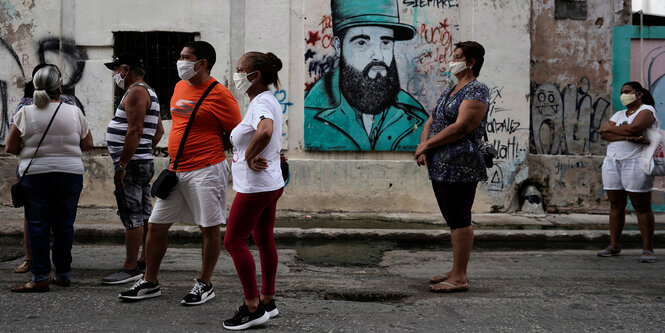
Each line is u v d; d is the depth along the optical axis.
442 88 8.73
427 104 8.73
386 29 8.65
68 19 8.70
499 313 3.88
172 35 8.74
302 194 8.65
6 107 8.77
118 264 5.39
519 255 6.20
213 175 3.92
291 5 8.65
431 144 4.52
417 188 8.66
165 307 3.92
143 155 4.66
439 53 8.72
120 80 4.68
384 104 8.70
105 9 8.66
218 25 8.63
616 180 6.04
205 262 4.03
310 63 8.62
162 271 5.14
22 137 4.35
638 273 5.29
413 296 4.39
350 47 8.62
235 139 3.47
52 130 4.36
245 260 3.44
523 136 8.75
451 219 4.55
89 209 8.38
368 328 3.54
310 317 3.76
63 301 4.04
